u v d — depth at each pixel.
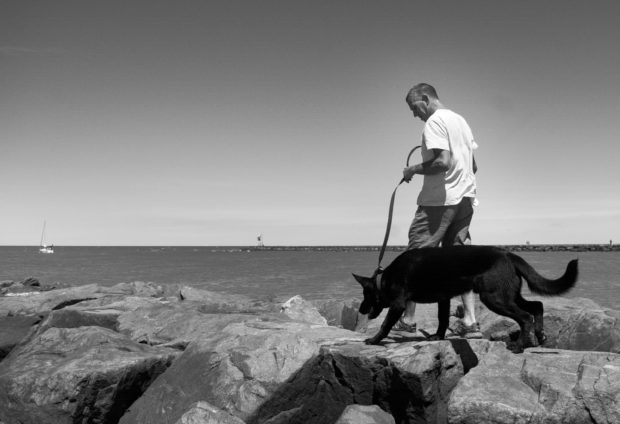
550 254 113.81
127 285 11.67
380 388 4.20
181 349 5.85
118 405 4.64
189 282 31.81
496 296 4.17
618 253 121.88
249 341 4.77
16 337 6.71
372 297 4.93
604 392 3.51
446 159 4.78
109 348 5.11
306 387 4.46
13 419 4.40
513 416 3.54
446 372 4.14
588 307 6.76
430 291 4.43
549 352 4.21
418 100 5.20
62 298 9.64
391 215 5.16
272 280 33.81
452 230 5.12
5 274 42.12
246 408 4.17
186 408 4.32
